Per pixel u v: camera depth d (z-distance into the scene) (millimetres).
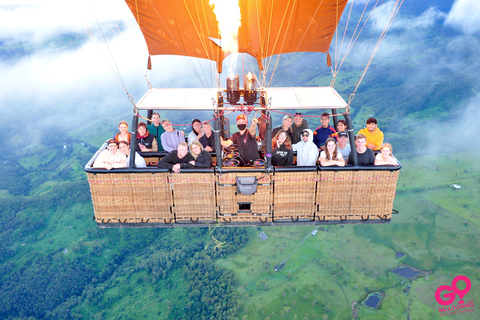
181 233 148625
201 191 5547
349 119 5270
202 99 5473
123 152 6059
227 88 5301
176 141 7523
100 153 5684
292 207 5637
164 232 153375
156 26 7500
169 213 5723
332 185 5508
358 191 5559
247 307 107625
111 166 5457
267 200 5570
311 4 7211
